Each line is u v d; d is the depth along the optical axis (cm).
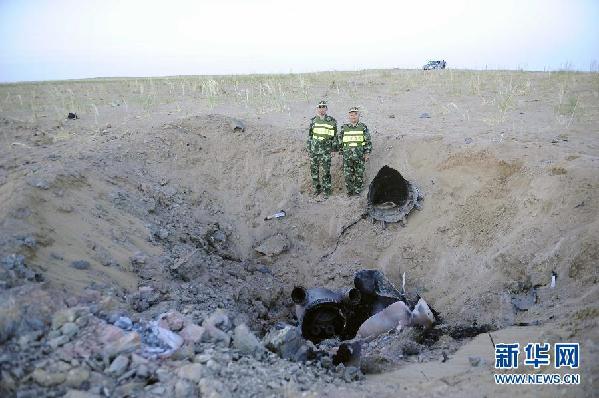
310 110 1434
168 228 819
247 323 595
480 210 849
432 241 862
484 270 760
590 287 607
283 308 819
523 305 650
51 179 714
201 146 1070
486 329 630
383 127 1183
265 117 1333
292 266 900
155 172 969
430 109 1380
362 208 943
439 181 935
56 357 393
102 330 438
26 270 499
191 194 961
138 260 658
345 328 704
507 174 870
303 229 951
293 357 494
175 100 1648
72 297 491
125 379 386
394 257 874
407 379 452
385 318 662
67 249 594
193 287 660
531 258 707
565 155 852
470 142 983
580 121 1141
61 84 2314
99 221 702
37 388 357
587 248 646
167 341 450
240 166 1048
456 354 527
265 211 980
